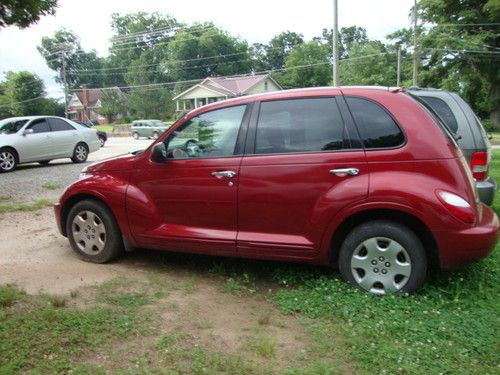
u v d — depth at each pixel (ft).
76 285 14.97
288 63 230.89
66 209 17.85
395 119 13.30
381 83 169.58
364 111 13.69
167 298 14.03
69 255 18.21
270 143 14.43
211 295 14.34
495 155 56.39
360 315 12.27
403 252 13.07
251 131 14.70
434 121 13.29
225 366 10.13
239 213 14.61
